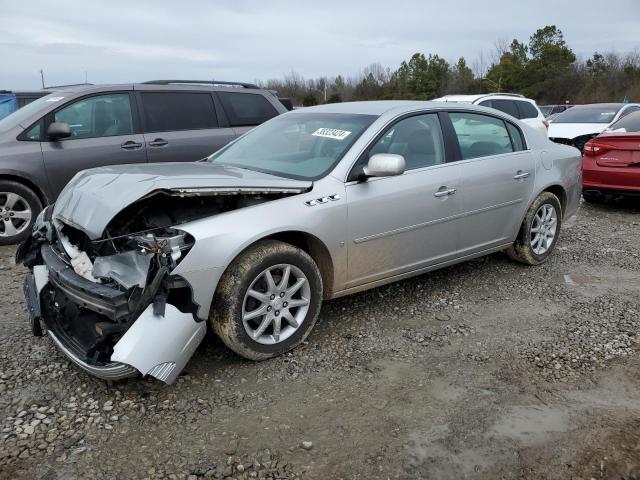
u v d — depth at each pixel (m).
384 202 4.02
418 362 3.62
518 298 4.73
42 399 3.11
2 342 3.80
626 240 6.67
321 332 4.03
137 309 2.94
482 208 4.77
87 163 6.53
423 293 4.80
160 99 7.07
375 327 4.13
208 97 7.42
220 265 3.22
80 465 2.60
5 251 6.08
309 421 2.97
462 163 4.61
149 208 3.47
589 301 4.67
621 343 3.89
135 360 2.88
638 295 4.82
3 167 6.08
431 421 2.98
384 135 4.18
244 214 3.41
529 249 5.38
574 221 7.78
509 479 2.56
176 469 2.59
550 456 2.71
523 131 5.34
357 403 3.14
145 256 3.07
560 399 3.21
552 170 5.46
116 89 6.82
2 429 2.84
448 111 4.70
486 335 4.02
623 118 9.08
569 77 68.06
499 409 3.10
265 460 2.66
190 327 3.13
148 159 6.87
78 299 3.13
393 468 2.62
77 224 3.27
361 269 4.04
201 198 3.60
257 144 4.62
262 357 3.53
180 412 3.03
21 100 12.47
